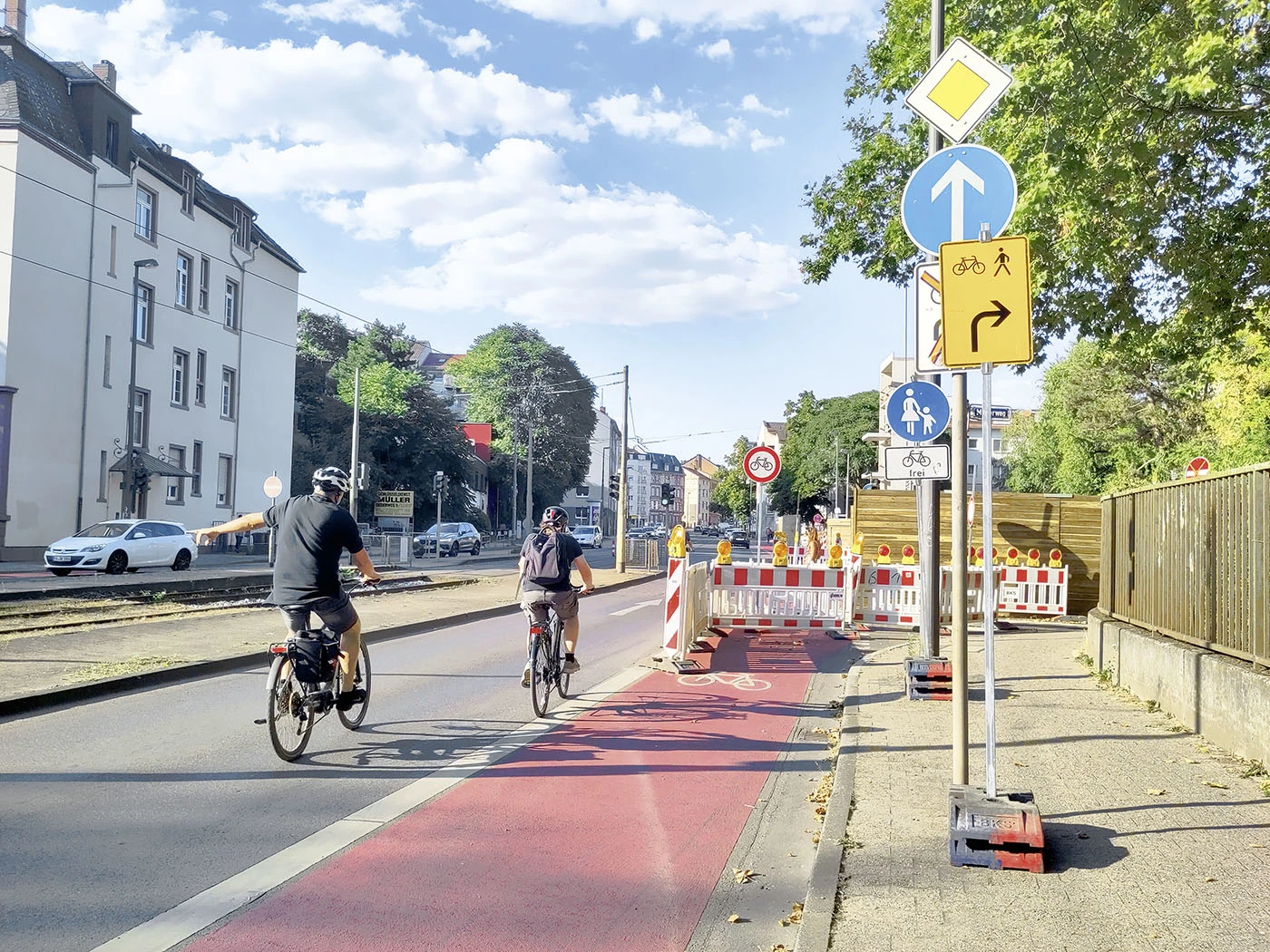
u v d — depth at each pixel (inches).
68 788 243.8
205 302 1716.3
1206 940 159.8
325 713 295.1
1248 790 249.1
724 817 243.6
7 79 1272.1
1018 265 207.3
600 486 5255.9
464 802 245.4
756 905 187.6
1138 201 378.0
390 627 585.0
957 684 221.5
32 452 1282.0
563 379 3363.7
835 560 614.2
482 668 459.8
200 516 1712.6
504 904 182.4
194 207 1667.1
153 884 184.5
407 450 2549.2
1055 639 596.4
